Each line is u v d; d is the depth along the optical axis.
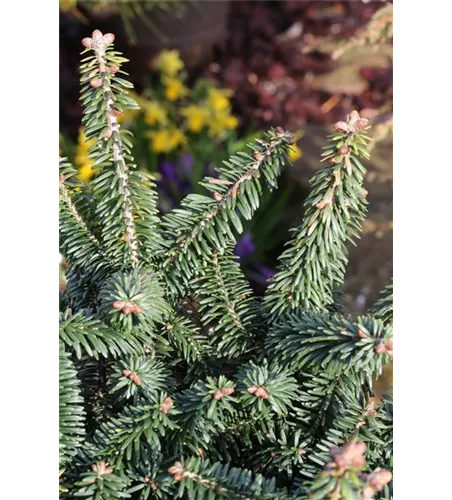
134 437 0.43
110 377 0.47
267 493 0.40
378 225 1.00
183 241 0.49
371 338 0.42
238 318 0.50
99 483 0.41
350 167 0.45
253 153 0.49
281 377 0.44
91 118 0.47
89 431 0.47
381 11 1.02
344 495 0.36
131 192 0.48
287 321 0.47
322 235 0.47
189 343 0.50
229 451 0.46
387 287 0.49
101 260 0.50
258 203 0.49
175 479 0.41
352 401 0.45
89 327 0.45
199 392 0.44
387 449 0.44
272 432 0.46
